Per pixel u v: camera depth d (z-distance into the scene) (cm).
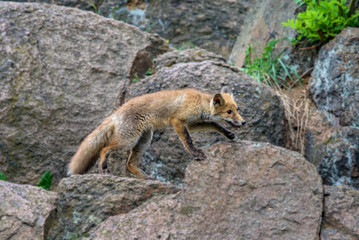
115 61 1427
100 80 1384
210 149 944
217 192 888
